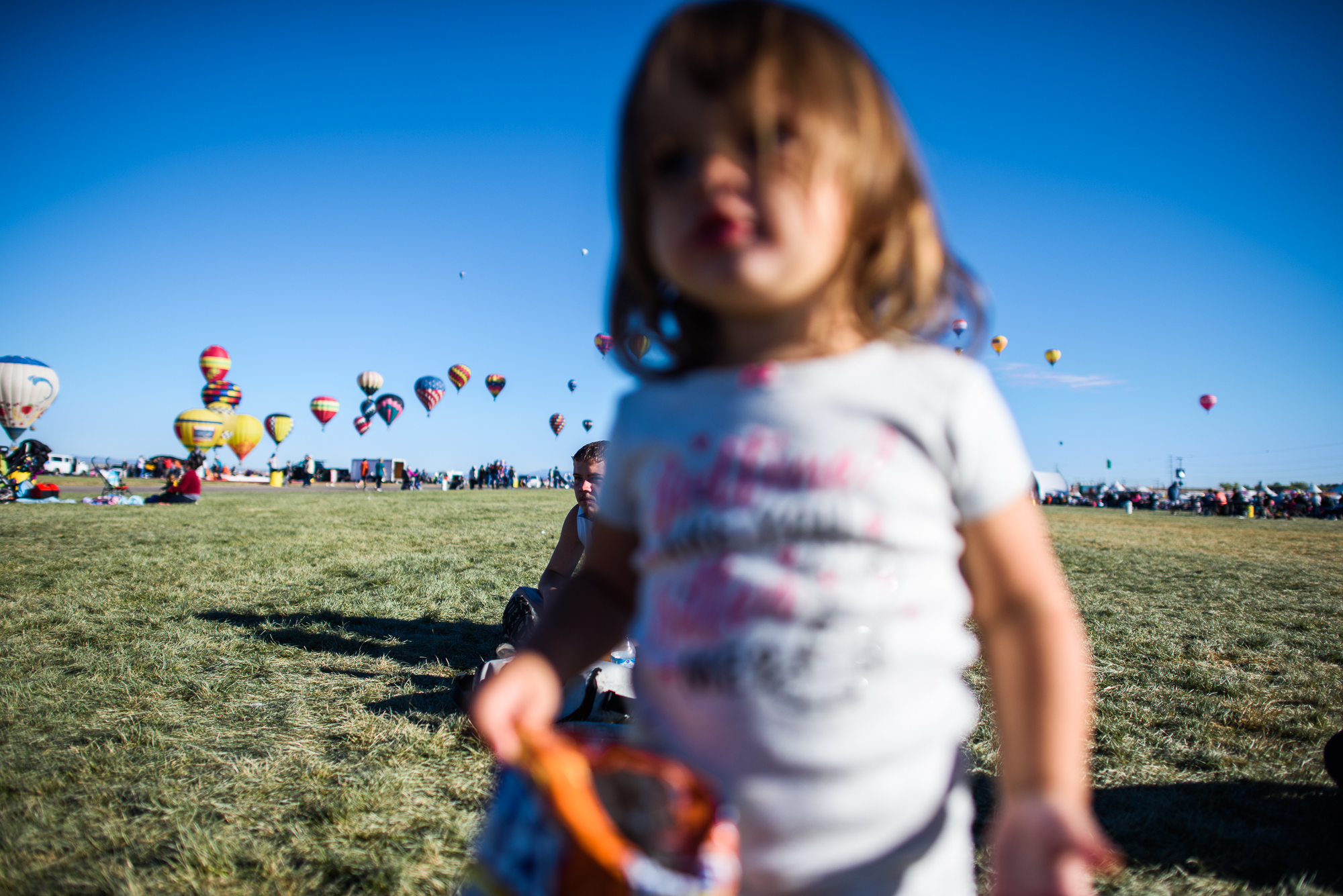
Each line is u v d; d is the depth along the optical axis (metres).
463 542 10.56
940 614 0.71
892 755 0.67
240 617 5.20
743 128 0.65
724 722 0.68
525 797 0.64
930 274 0.79
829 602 0.67
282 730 3.15
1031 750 0.66
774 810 0.66
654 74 0.71
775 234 0.66
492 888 0.62
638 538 0.90
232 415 47.41
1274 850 2.30
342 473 53.69
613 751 0.62
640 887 0.52
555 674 0.84
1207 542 14.76
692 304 0.88
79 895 1.98
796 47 0.68
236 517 14.42
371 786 2.59
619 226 0.82
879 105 0.73
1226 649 4.83
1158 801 2.62
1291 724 3.41
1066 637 0.71
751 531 0.69
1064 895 0.57
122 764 2.78
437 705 3.46
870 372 0.74
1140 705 3.68
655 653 0.75
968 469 0.74
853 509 0.68
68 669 3.96
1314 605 6.64
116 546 9.15
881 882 0.66
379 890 2.03
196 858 2.14
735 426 0.74
